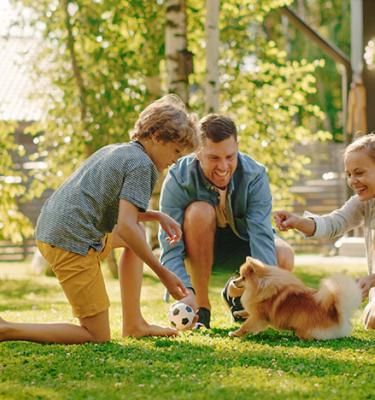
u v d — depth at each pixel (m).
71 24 10.89
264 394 2.83
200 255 4.76
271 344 3.93
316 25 24.25
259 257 4.74
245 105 11.46
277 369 3.25
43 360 3.46
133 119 10.75
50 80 11.20
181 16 9.74
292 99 11.58
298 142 12.19
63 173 11.41
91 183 4.01
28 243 16.61
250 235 4.80
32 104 18.06
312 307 4.15
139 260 4.29
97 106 10.77
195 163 4.82
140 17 10.73
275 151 11.51
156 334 4.29
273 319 4.18
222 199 4.83
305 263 11.62
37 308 6.56
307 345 3.90
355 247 12.21
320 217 4.71
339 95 24.06
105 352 3.64
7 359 3.50
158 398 2.79
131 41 11.05
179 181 4.84
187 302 4.51
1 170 11.16
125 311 4.29
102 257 4.11
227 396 2.80
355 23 11.84
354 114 11.86
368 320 4.58
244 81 11.46
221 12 11.36
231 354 3.58
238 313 4.93
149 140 4.11
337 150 16.64
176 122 4.07
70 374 3.18
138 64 10.96
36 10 10.97
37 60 11.22
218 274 5.30
